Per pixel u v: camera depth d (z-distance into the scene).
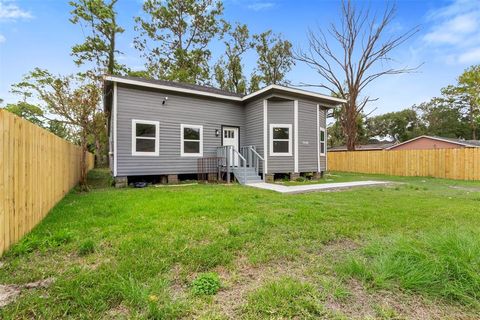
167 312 1.58
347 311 1.65
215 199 5.34
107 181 9.55
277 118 10.16
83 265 2.27
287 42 22.91
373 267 2.13
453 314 1.65
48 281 2.00
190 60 20.23
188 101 9.76
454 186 8.53
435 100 30.81
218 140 10.45
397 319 1.59
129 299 1.70
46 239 2.82
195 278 2.06
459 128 32.56
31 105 16.31
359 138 31.95
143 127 8.78
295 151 10.38
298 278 2.06
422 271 2.00
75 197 5.69
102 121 8.75
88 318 1.54
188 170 9.68
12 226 2.67
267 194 6.18
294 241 2.93
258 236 3.07
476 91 22.38
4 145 2.52
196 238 2.97
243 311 1.63
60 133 18.30
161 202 4.97
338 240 2.99
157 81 9.30
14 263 2.30
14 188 2.73
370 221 3.78
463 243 2.42
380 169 14.34
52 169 4.46
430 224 3.59
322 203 5.12
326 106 11.59
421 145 24.08
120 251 2.55
